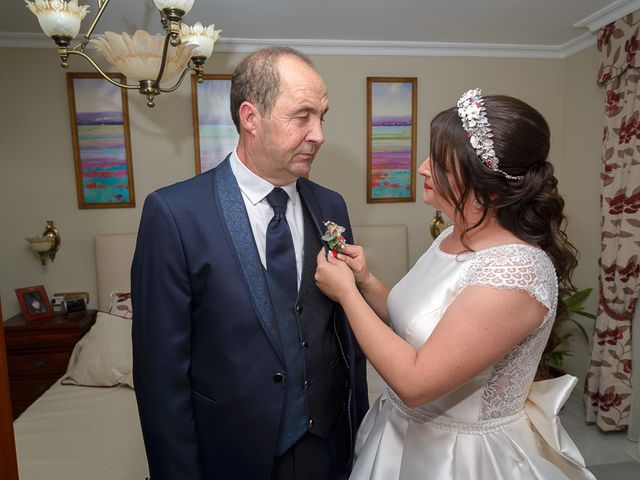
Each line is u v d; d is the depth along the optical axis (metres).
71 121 3.03
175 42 1.56
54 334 2.86
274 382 1.09
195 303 1.08
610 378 2.79
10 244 3.09
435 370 0.86
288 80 1.01
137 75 1.93
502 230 1.00
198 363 1.11
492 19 2.81
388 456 1.09
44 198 3.09
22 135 3.03
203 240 1.06
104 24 2.72
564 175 3.49
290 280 1.13
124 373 2.47
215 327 1.07
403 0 2.49
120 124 3.08
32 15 2.60
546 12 2.71
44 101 3.02
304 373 1.14
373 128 3.30
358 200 3.36
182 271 1.05
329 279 1.06
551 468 0.99
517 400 1.03
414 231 3.44
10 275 3.12
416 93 3.30
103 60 3.02
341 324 1.25
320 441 1.19
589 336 3.24
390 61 3.28
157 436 1.06
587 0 2.54
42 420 2.10
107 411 2.19
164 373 1.05
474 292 0.89
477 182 0.95
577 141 3.33
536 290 0.88
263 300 1.08
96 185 3.11
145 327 1.06
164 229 1.04
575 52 3.30
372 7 2.58
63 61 1.79
